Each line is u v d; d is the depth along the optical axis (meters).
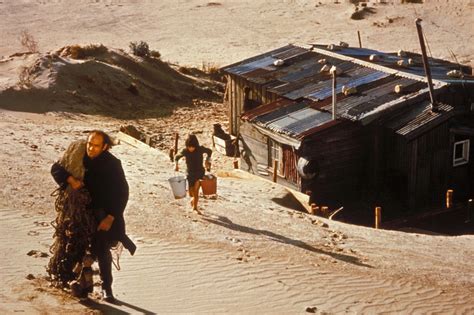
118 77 61.34
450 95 40.12
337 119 38.50
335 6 107.00
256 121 40.59
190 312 11.63
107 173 11.12
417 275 17.27
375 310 13.73
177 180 19.72
